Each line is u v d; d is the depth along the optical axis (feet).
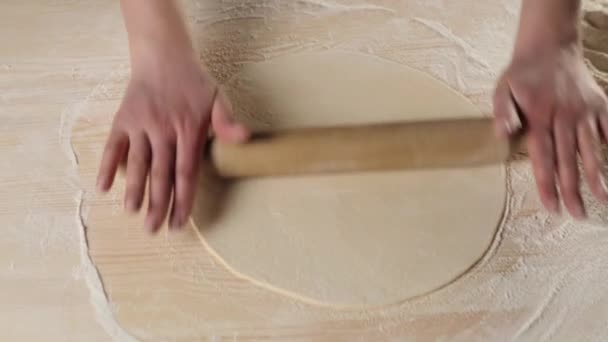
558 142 2.78
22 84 3.24
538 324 2.66
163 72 3.00
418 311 2.68
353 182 2.86
